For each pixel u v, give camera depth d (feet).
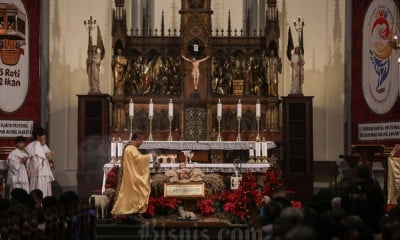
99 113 78.18
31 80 80.64
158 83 81.82
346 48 85.76
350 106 84.23
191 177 63.87
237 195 61.26
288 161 78.59
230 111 81.30
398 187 69.26
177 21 89.61
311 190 78.23
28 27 80.79
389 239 26.86
